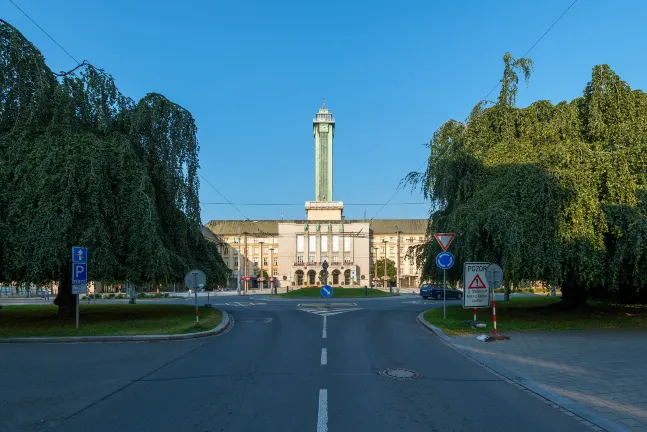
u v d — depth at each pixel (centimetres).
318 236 9706
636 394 714
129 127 1925
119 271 1655
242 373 868
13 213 1495
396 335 1436
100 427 562
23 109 1691
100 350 1155
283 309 2639
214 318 1831
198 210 2086
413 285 10550
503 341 1259
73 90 1791
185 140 2022
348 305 3095
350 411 625
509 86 1880
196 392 725
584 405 656
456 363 976
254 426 563
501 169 1655
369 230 10125
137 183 1727
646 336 1344
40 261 1480
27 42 1698
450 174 1770
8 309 2489
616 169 1501
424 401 677
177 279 1956
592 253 1436
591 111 1669
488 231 1509
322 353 1093
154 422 579
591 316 1833
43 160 1561
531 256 1458
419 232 10775
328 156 9788
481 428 562
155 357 1049
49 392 729
